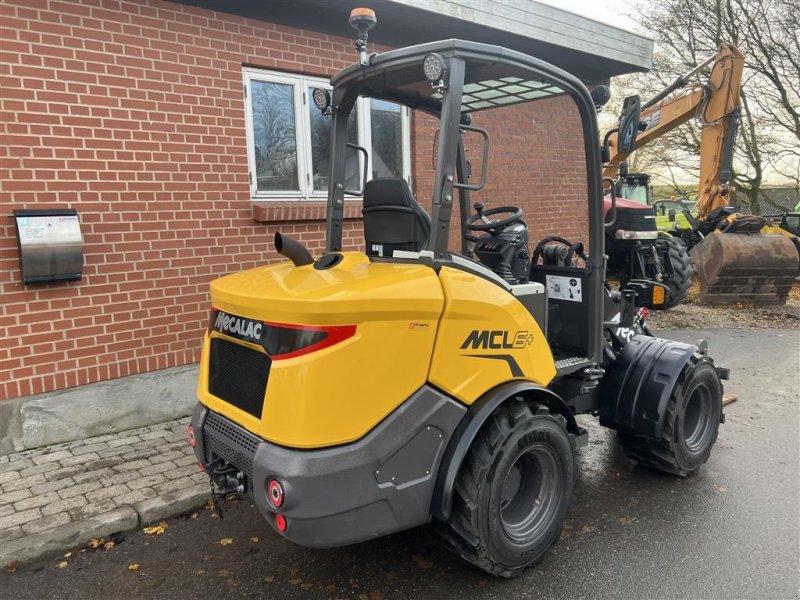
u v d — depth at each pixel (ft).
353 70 9.97
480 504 8.83
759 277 31.71
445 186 8.63
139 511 11.15
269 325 8.04
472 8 19.85
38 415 13.94
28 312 13.71
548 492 10.13
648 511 11.77
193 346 16.28
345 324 7.61
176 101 15.44
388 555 10.39
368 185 10.00
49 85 13.58
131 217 14.97
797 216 52.08
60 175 13.88
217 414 9.36
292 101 17.93
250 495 8.47
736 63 34.04
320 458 7.59
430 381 8.47
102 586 9.57
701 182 36.68
